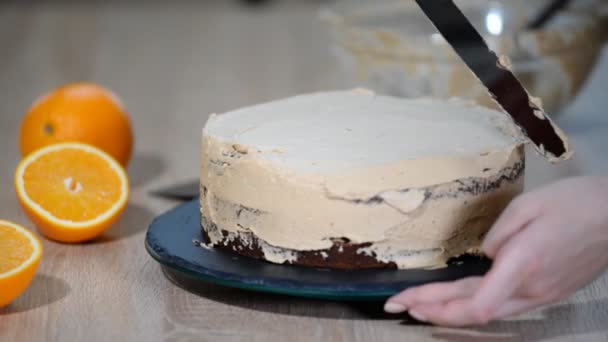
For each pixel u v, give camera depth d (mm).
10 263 1099
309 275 1080
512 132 1193
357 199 1081
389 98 1343
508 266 949
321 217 1089
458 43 1093
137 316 1107
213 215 1180
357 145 1135
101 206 1347
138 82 2404
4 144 1878
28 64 2592
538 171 1677
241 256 1148
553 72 1767
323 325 1076
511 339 1042
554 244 962
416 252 1107
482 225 1138
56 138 1556
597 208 982
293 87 2312
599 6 1851
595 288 1177
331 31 1899
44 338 1057
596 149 1786
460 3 1936
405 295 1004
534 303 1003
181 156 1805
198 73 2498
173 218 1292
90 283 1206
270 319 1093
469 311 954
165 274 1230
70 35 2979
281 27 3102
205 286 1186
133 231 1403
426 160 1083
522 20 1909
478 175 1114
